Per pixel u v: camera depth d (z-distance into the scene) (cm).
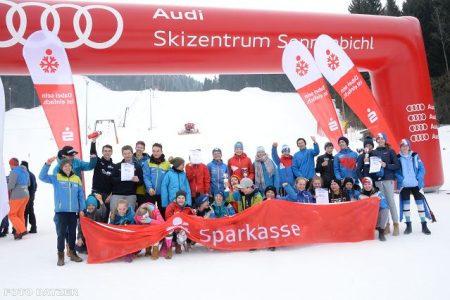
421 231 639
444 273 427
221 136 2672
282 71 1049
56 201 515
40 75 722
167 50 938
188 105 4494
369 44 1045
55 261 527
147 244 524
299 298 368
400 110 1071
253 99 4569
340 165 699
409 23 1093
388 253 513
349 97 854
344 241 582
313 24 1016
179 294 388
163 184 595
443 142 2161
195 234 548
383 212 590
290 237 566
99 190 595
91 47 895
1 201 492
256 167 692
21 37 852
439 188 1072
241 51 975
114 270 477
